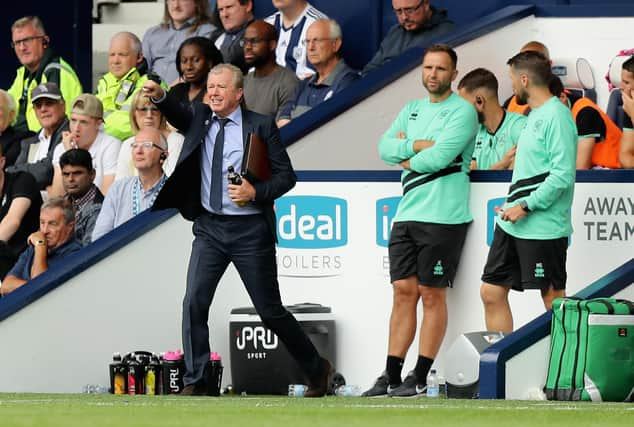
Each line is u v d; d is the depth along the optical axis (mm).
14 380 39500
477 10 49469
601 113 42719
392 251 37062
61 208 47875
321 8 51719
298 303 38938
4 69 57344
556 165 34875
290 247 39031
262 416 24406
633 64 42000
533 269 35438
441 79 36562
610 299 33062
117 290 39719
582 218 37281
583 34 46688
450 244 36625
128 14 56500
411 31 47906
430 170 36438
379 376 37688
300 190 38938
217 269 32688
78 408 27172
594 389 32094
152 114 47500
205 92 48688
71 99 54094
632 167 42375
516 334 33500
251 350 37875
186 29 52562
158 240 39812
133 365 37812
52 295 39562
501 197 37156
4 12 57812
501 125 41000
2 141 54281
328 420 23609
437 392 36406
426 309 36781
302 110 47375
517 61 35312
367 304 38594
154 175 46656
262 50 48062
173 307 39844
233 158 32375
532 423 23438
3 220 51094
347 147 42562
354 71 47656
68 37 56281
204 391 32906
